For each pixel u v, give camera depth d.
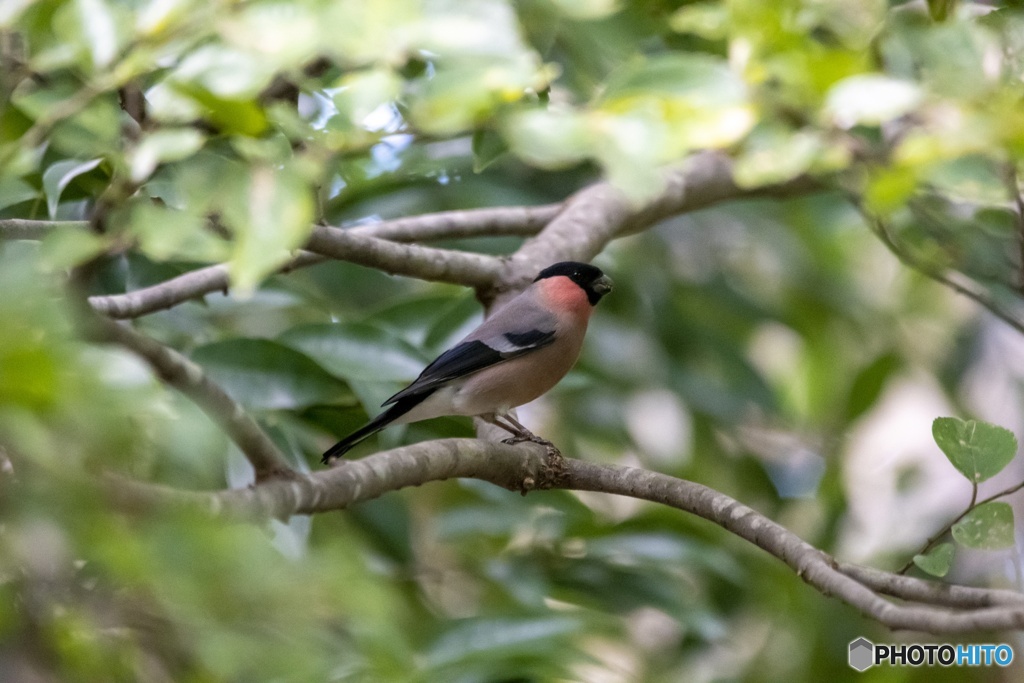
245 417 5.66
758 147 7.68
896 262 14.98
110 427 3.63
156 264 9.53
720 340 13.12
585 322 10.18
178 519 3.76
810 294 14.32
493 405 9.65
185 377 5.41
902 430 15.61
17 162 5.34
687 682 10.75
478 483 9.98
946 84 6.63
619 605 9.66
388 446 9.50
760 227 14.12
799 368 14.71
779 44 7.36
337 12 5.06
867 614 5.88
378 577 4.93
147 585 3.77
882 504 13.37
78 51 5.06
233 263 4.45
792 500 12.79
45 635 4.02
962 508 12.77
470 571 9.78
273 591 3.78
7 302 3.52
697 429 13.10
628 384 12.68
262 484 5.73
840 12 8.02
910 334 15.00
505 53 5.48
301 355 8.59
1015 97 6.58
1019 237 8.34
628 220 10.88
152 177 6.20
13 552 3.66
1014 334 13.66
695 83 6.13
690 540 9.88
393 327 9.98
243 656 3.78
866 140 9.13
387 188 11.09
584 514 9.80
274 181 4.61
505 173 12.52
